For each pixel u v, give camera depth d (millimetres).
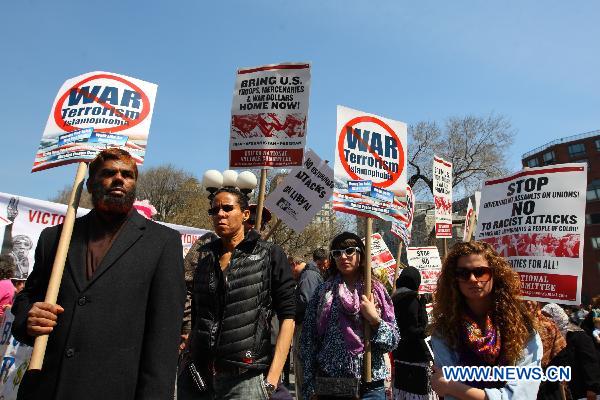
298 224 6016
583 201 4191
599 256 49969
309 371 3898
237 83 5285
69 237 2354
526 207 4480
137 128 3410
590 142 52438
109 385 2055
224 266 3365
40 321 2086
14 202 6711
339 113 4645
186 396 3166
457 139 31344
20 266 6613
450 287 2855
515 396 2512
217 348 3086
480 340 2668
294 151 4961
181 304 2314
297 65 5168
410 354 5062
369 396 3797
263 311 3213
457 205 34031
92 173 2463
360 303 3898
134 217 2420
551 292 4191
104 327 2109
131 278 2221
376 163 4707
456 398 2600
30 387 2070
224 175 9570
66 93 3432
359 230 19438
